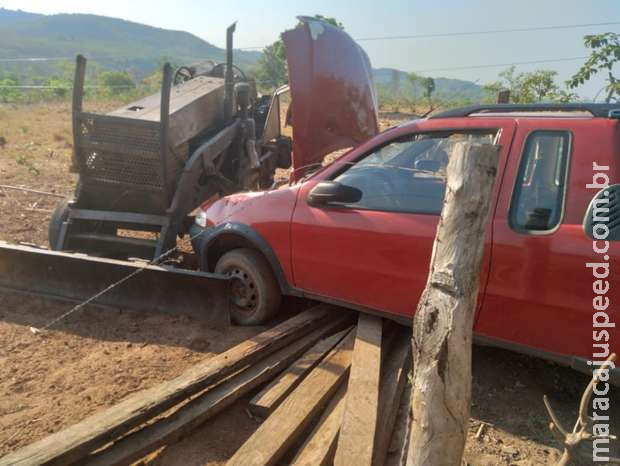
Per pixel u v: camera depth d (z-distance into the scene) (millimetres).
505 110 3666
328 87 5641
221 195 6523
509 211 3344
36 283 5000
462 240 1875
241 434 3199
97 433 2771
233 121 6746
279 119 8422
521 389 3742
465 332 1854
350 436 2781
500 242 3299
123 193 5594
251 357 3635
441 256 1913
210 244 4746
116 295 4785
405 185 3832
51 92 35125
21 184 9438
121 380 3689
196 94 6258
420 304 1949
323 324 4324
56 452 2613
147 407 3006
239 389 3410
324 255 4062
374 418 2918
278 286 4523
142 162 5387
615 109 3229
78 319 4617
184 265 5844
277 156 8391
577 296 3107
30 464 2521
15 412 3322
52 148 13828
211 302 4551
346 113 5852
